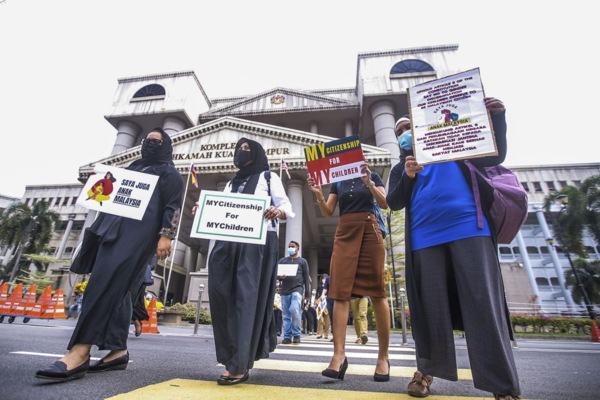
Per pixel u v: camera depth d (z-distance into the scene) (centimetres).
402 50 3969
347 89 4656
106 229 230
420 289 201
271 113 3962
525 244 3512
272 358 368
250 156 283
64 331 593
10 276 3525
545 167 4356
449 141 199
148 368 255
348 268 252
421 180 220
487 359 159
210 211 245
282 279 672
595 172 4225
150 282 612
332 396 181
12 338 409
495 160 200
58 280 3616
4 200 6041
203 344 514
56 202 5069
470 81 205
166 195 254
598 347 837
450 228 192
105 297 211
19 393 159
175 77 4309
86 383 190
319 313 1019
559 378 266
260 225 240
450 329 184
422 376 193
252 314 221
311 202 2780
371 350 512
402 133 262
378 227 265
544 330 1817
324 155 290
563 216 2717
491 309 165
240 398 170
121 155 2750
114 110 4162
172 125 3984
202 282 1923
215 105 4916
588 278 2594
